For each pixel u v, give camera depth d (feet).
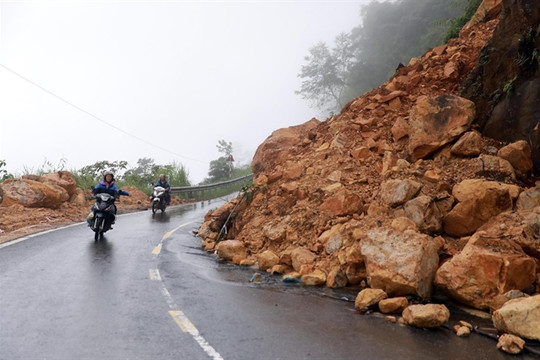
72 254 28.96
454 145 28.81
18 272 23.16
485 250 18.24
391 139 35.58
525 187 25.02
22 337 14.11
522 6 28.27
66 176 61.57
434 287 19.53
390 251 19.72
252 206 36.86
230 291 21.17
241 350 13.64
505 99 28.63
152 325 15.70
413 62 46.21
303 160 38.65
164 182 67.21
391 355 13.44
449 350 13.91
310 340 14.64
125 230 43.16
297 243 28.27
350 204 28.40
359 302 18.62
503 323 14.87
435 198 24.49
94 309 17.30
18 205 49.29
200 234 41.01
